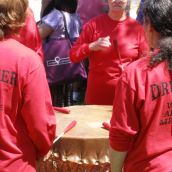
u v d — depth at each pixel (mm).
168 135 2189
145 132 2197
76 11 5406
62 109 3549
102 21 4195
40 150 2523
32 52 2443
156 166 2166
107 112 3590
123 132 2176
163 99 2164
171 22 2180
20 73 2363
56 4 4984
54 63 4934
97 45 4051
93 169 2932
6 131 2398
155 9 2195
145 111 2162
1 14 2402
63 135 2961
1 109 2381
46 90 2438
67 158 2930
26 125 2434
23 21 2469
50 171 2967
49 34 4926
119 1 4090
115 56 4129
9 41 2428
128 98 2166
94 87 4211
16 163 2412
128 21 4184
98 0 5551
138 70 2180
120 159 2248
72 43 4953
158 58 2186
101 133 3016
